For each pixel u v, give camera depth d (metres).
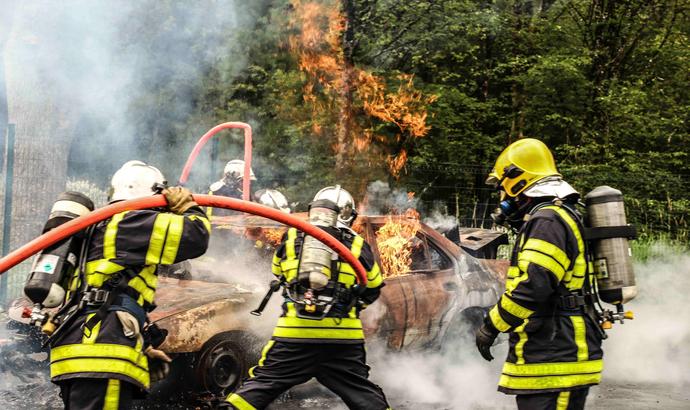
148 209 3.88
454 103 18.25
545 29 19.14
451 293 6.70
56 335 3.63
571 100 18.89
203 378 5.41
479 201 16.31
